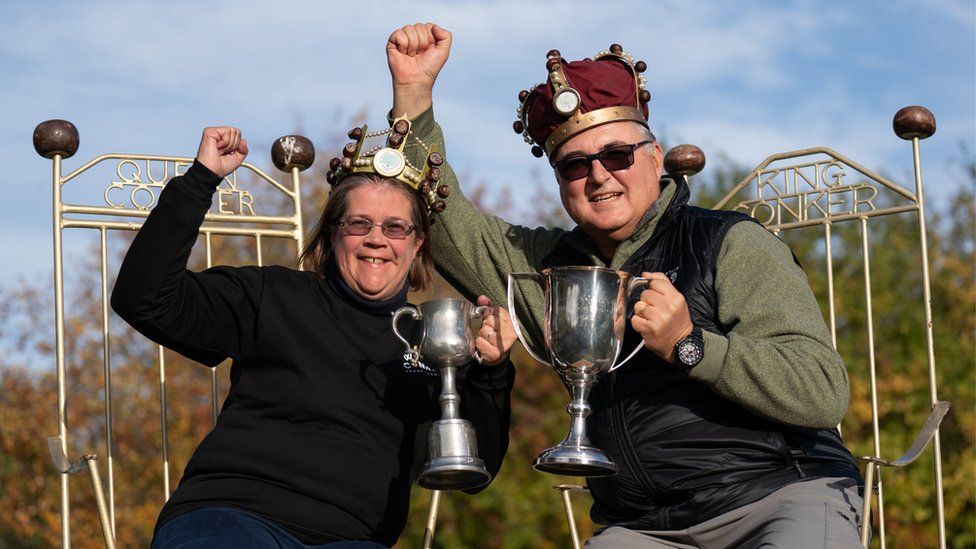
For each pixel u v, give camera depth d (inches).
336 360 124.8
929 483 422.3
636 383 126.4
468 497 466.6
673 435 124.2
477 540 465.7
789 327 121.4
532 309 139.4
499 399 126.2
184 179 119.1
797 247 493.4
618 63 136.8
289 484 118.5
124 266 117.1
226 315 125.3
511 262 141.5
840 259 497.4
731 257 125.7
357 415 123.3
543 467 118.0
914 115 165.2
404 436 125.5
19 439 548.4
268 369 124.9
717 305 125.7
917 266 498.6
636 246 131.2
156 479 531.5
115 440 545.0
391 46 144.9
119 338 589.6
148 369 558.6
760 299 123.2
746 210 182.1
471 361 125.9
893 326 475.8
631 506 128.4
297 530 117.0
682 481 123.9
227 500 117.2
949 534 418.0
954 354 458.9
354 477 121.0
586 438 118.6
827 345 121.5
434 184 134.0
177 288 120.3
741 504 122.0
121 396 557.3
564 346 119.2
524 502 461.7
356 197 129.3
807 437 125.6
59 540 502.9
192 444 534.3
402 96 144.1
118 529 506.9
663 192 132.7
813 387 117.7
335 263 130.6
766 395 117.4
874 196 170.6
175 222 118.0
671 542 126.2
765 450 123.3
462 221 142.6
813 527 115.2
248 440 120.6
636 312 115.6
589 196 130.9
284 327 125.2
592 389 129.2
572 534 145.1
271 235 171.3
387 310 128.8
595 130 130.2
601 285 119.1
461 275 143.4
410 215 131.2
